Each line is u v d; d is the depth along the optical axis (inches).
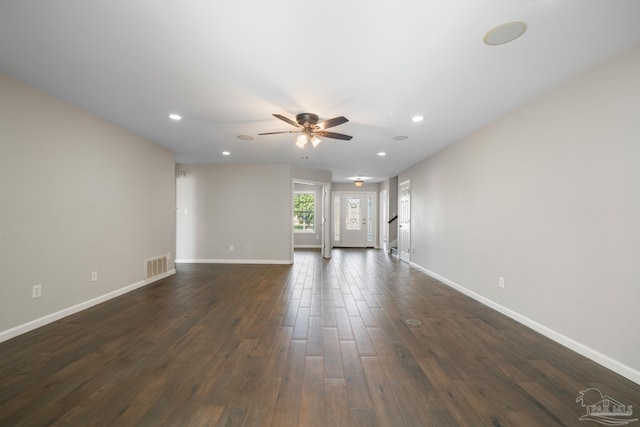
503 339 108.3
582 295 95.7
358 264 269.9
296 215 399.5
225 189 266.8
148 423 64.3
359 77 98.7
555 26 72.3
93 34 77.1
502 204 135.3
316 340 106.9
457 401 72.8
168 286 182.9
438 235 206.2
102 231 147.6
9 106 103.4
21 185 108.1
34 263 113.3
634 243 80.8
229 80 101.9
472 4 64.8
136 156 172.1
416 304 150.2
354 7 65.9
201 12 68.0
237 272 227.9
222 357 93.8
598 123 90.2
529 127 118.2
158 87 108.2
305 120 131.4
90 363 89.3
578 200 97.0
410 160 241.9
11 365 87.7
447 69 93.2
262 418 66.4
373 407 70.4
